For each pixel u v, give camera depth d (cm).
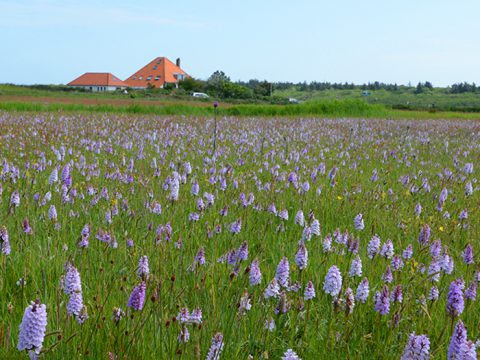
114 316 385
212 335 391
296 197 920
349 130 2805
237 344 394
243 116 4262
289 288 467
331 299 474
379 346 417
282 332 433
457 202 1001
